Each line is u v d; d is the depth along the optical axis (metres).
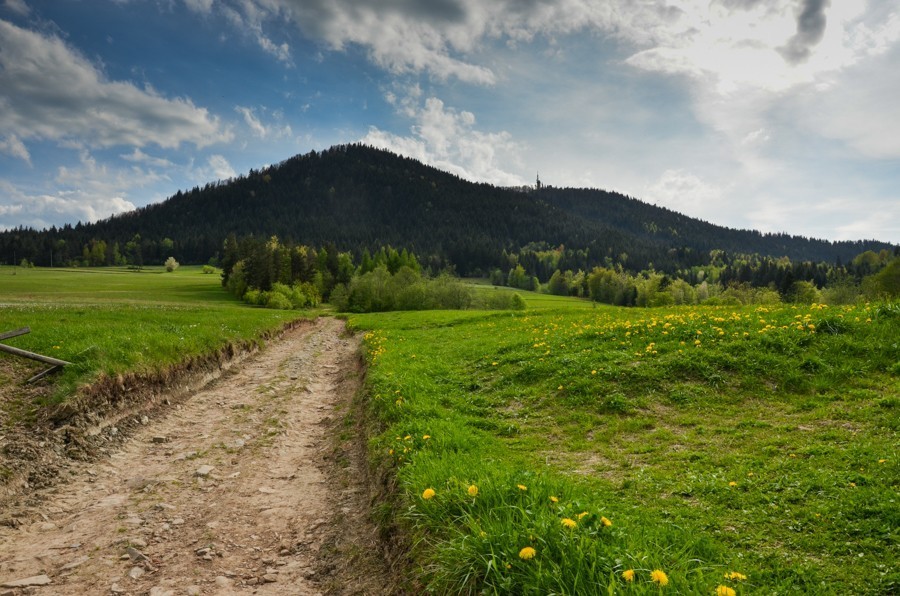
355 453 10.12
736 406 9.95
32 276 122.62
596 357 13.62
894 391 9.07
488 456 8.12
